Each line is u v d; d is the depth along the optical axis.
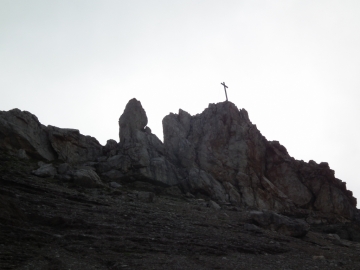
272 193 46.47
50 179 33.75
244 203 43.72
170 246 20.64
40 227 20.59
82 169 37.25
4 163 34.50
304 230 30.25
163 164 43.50
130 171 41.81
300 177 49.16
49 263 15.85
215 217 31.92
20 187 28.05
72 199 28.52
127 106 49.06
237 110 52.25
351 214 47.19
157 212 29.61
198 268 17.22
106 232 21.58
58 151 41.28
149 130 48.16
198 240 22.77
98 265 16.38
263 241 25.66
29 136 39.72
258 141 50.03
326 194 47.62
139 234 22.23
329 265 21.36
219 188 43.81
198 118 52.44
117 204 29.84
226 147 48.16
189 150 47.50
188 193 41.91
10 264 14.84
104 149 45.84
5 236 17.78
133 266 16.41
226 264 18.47
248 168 46.88
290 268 19.42
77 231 20.97
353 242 36.22
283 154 51.31
